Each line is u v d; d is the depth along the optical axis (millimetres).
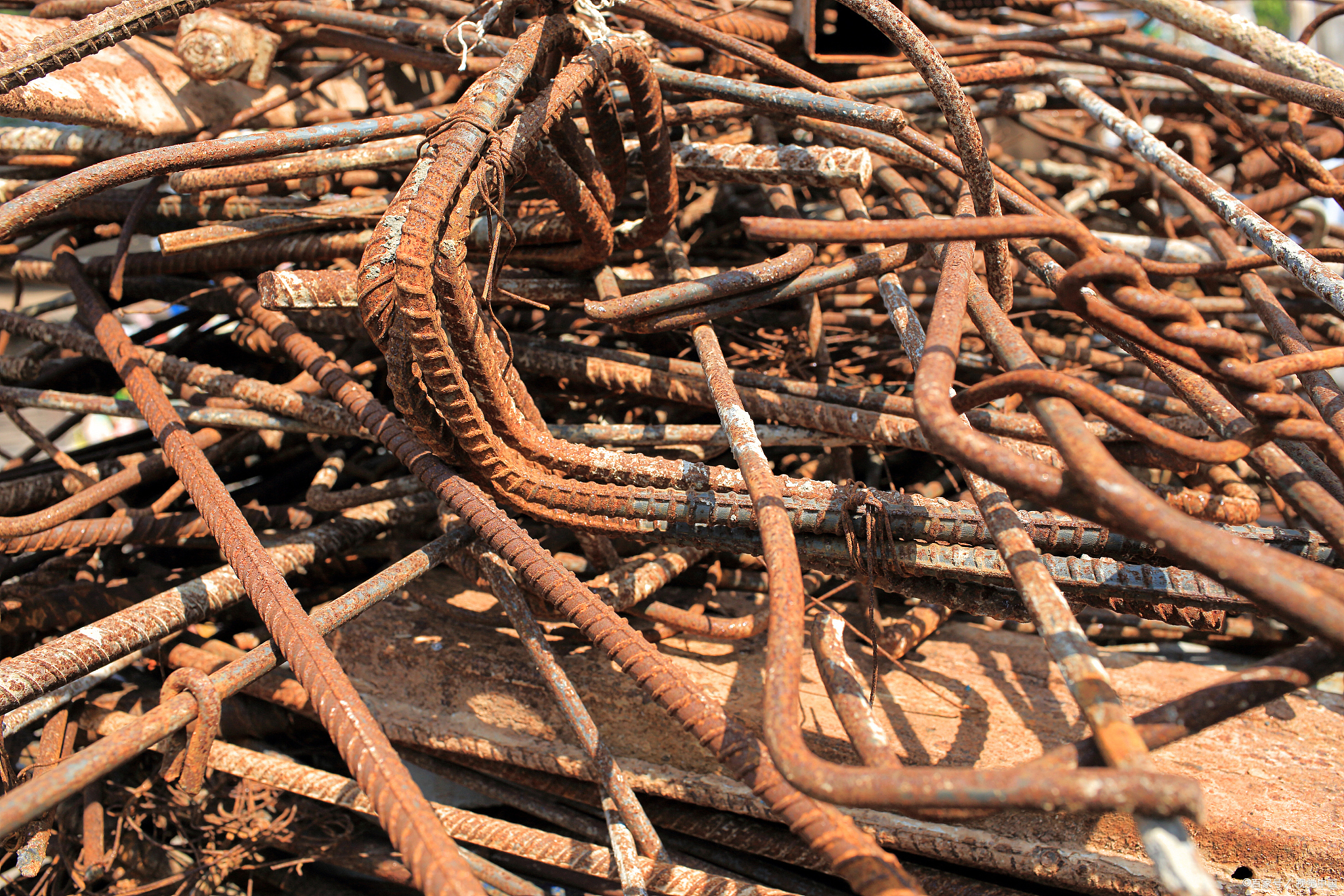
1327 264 3684
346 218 2727
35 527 2410
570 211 2369
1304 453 2051
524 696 2453
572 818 2447
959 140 2146
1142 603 1987
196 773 1748
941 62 2043
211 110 3064
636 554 2912
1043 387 1370
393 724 2564
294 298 2143
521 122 1955
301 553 2428
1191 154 3896
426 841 1354
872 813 2166
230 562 1905
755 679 2406
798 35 3320
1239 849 1909
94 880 2365
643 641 1757
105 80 2711
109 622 1985
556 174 2217
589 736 2057
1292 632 2613
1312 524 1495
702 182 2666
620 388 2684
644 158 2404
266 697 2561
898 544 2014
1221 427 1740
